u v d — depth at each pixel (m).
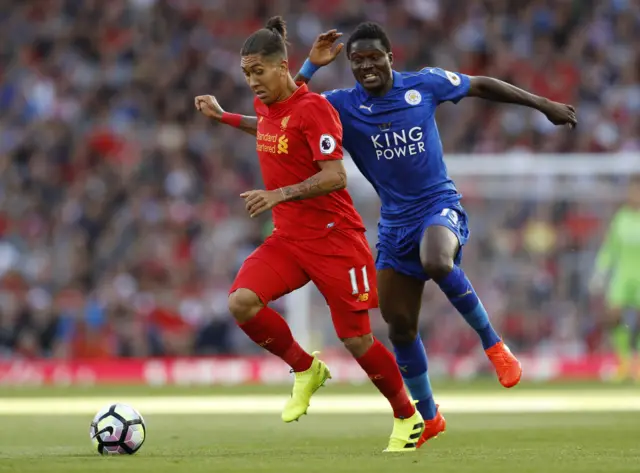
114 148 79.50
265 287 22.53
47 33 88.81
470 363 64.75
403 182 24.91
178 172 77.12
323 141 22.00
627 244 57.84
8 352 65.56
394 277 25.47
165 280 69.06
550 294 66.12
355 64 24.48
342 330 23.02
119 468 18.94
